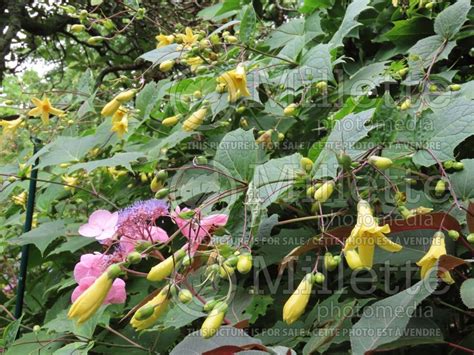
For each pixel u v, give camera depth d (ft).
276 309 4.83
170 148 6.52
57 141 6.87
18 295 6.40
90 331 4.87
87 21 7.91
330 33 7.44
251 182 4.33
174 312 4.32
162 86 6.70
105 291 3.69
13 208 8.39
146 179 6.84
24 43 15.96
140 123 6.67
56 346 5.27
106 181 7.65
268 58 6.48
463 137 4.21
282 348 3.45
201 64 6.24
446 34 5.75
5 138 8.40
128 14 9.76
